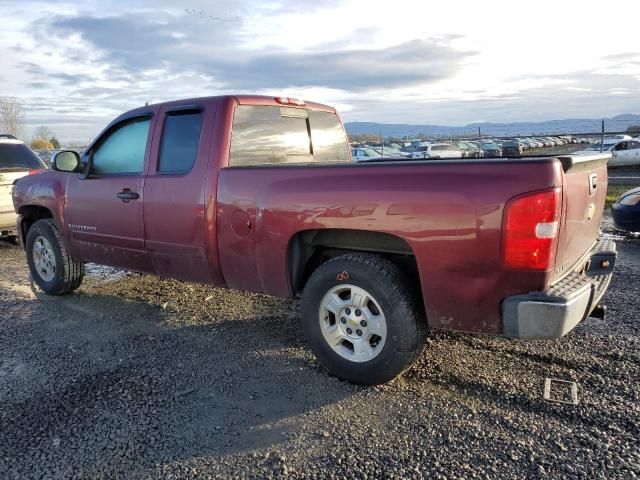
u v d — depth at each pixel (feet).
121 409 10.16
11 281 20.49
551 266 8.81
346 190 10.22
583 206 10.44
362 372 10.68
